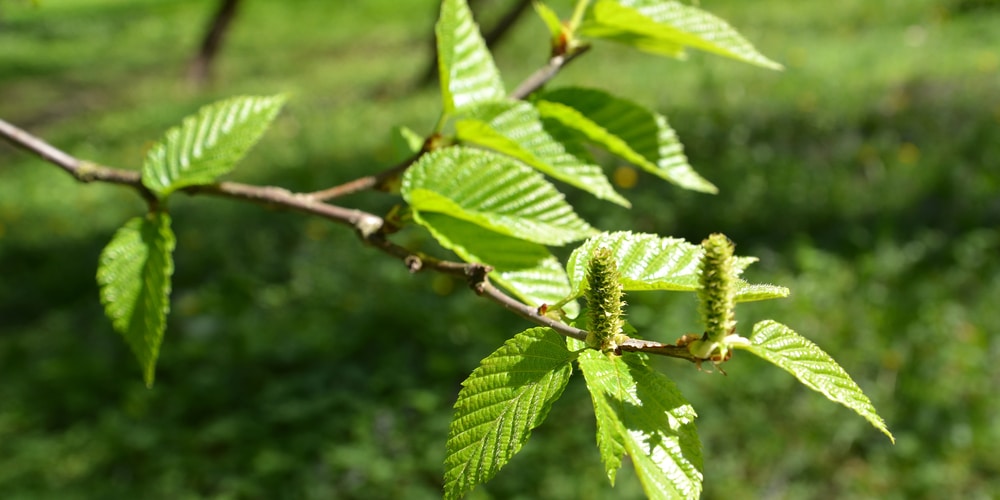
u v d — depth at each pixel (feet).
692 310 21.12
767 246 23.89
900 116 30.94
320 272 25.29
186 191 4.18
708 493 16.88
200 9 80.74
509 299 3.05
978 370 19.08
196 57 54.54
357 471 18.06
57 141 43.98
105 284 4.05
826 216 24.84
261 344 21.94
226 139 4.28
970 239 22.84
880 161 27.71
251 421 19.47
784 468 17.35
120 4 85.51
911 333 20.16
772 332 2.50
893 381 19.10
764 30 48.52
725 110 32.65
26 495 18.02
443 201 3.67
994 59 35.73
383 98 44.98
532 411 2.51
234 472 18.34
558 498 16.80
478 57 4.28
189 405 20.42
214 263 27.14
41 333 24.97
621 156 4.15
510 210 3.69
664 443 2.36
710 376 19.12
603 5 4.11
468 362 20.43
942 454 17.37
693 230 25.12
